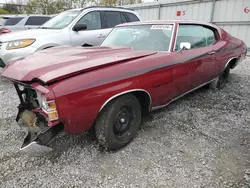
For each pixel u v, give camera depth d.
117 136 2.59
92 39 5.83
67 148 2.65
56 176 2.21
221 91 4.68
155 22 3.59
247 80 5.49
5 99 4.29
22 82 2.20
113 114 2.42
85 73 2.18
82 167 2.34
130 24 3.87
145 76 2.60
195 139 2.86
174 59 3.02
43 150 2.14
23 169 2.31
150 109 2.91
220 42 4.25
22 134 2.96
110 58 2.53
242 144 2.74
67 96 1.99
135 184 2.10
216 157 2.48
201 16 10.79
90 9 5.95
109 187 2.07
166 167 2.33
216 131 3.05
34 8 26.77
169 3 12.18
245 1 9.01
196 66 3.46
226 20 9.84
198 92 4.60
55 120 1.99
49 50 3.14
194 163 2.38
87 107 2.15
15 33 5.21
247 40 9.27
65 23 5.64
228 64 4.70
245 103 4.04
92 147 2.68
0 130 3.07
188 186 2.07
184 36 3.43
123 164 2.38
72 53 2.77
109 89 2.27
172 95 3.16
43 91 1.95
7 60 4.80
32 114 2.40
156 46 3.25
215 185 2.07
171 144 2.74
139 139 2.85
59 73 2.07
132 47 3.38
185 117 3.47
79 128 2.22
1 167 2.33
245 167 2.31
